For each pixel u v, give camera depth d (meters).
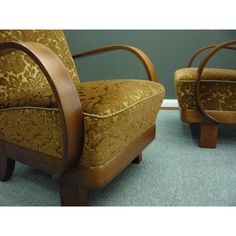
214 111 1.35
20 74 0.99
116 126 0.76
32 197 0.97
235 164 1.23
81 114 0.71
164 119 1.95
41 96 0.78
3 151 0.98
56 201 0.94
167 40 2.14
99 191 1.01
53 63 0.67
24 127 0.85
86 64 2.24
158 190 1.02
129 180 1.09
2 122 0.93
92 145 0.72
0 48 0.74
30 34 1.13
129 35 2.15
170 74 2.22
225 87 1.31
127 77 2.24
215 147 1.42
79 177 0.78
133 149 0.95
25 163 0.91
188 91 1.35
